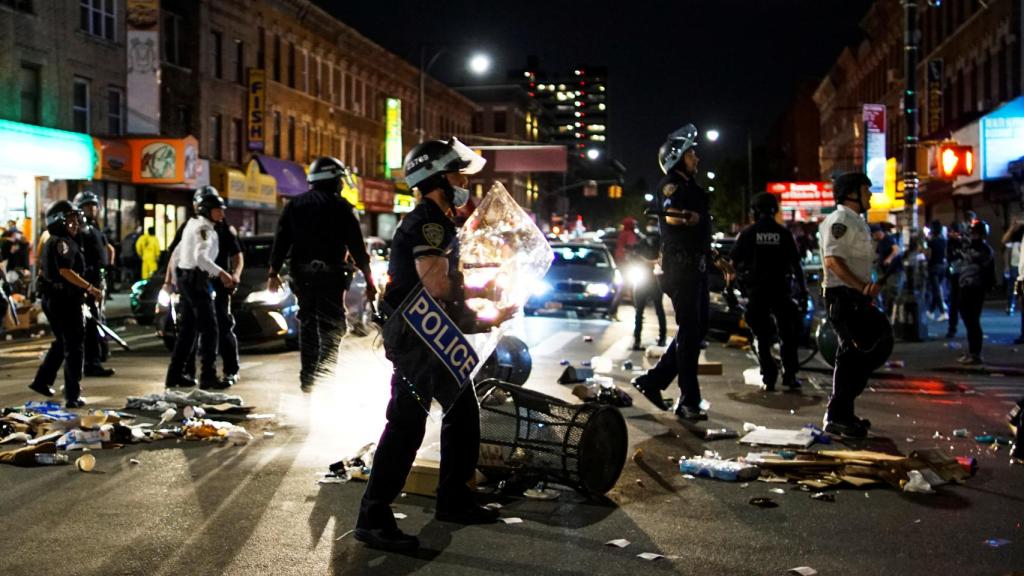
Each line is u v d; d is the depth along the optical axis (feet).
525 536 17.85
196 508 19.35
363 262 28.94
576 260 73.36
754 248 35.86
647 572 15.99
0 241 66.33
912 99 57.00
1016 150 85.76
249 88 134.62
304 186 147.02
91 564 16.01
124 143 98.27
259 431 26.94
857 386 27.25
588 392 31.73
